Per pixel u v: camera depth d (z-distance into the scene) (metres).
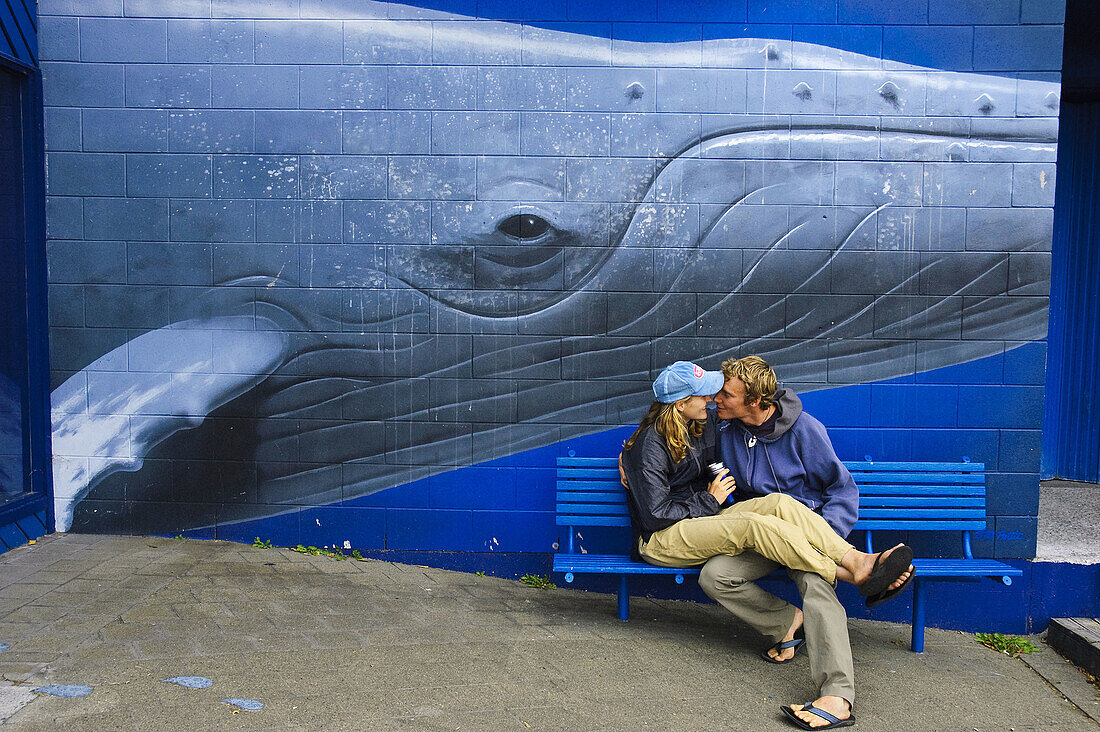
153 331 4.58
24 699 2.91
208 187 4.50
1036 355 4.27
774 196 4.32
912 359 4.33
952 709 3.30
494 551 4.52
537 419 4.46
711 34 4.30
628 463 3.86
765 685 3.38
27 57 4.41
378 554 4.57
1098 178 5.54
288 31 4.41
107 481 4.66
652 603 4.32
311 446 4.57
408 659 3.42
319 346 4.52
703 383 3.69
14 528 4.46
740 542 3.47
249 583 4.12
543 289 4.42
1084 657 3.80
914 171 4.28
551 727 2.95
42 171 4.53
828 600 3.26
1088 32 5.22
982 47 4.22
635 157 4.36
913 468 4.16
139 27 4.45
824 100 4.29
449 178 4.41
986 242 4.27
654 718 3.06
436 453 4.51
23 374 4.59
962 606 4.25
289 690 3.09
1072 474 5.75
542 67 4.35
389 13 4.37
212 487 4.62
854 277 4.32
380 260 4.47
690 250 4.36
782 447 3.84
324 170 4.45
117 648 3.34
